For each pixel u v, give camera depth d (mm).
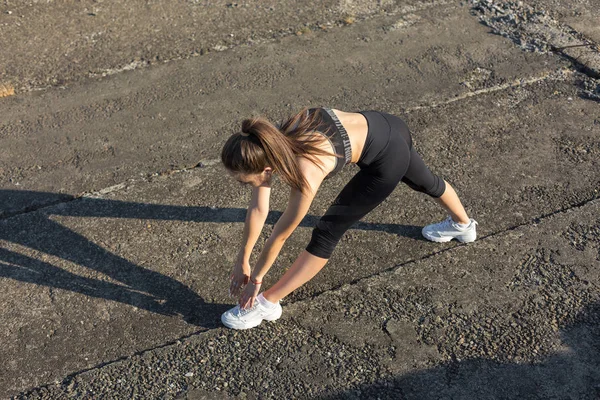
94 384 2771
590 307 3082
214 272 3320
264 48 5102
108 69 4867
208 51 5070
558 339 2934
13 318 3074
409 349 2908
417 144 4152
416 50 5070
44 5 5617
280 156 2227
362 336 2973
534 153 4066
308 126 2398
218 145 4168
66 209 3693
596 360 2838
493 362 2842
